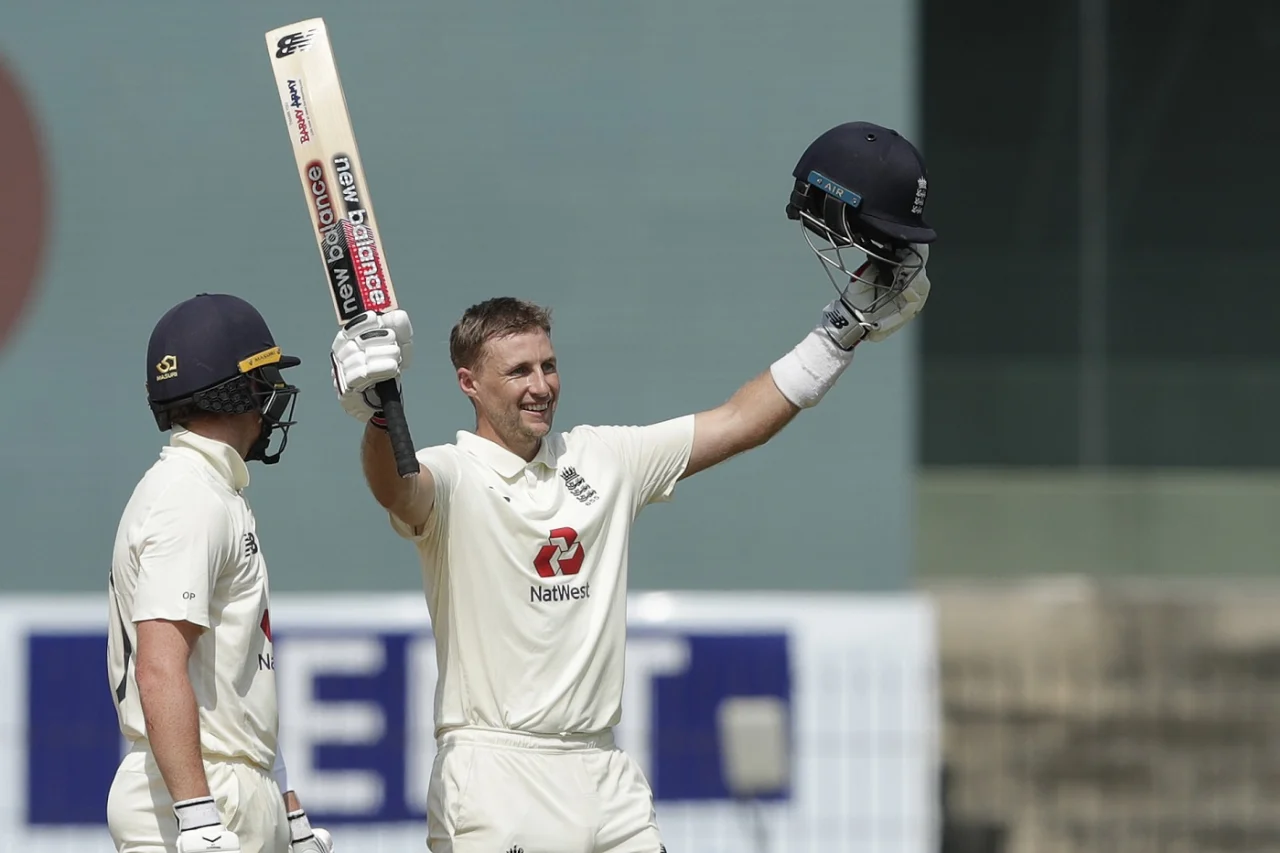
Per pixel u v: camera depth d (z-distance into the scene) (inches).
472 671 510.9
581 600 518.6
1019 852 1384.1
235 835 451.8
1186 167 1588.3
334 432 1437.0
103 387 1449.3
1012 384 1596.9
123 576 471.5
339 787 1251.2
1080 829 1389.0
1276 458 1590.8
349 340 483.8
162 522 461.7
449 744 515.2
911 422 1443.2
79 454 1449.3
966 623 1419.8
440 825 512.7
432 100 1453.0
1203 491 1589.6
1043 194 1590.8
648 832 524.4
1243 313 1590.8
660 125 1454.2
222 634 475.2
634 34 1454.2
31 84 1446.9
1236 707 1403.8
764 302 1448.1
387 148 1451.8
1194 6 1578.5
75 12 1445.6
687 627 1256.8
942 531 1593.3
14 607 1237.7
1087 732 1405.0
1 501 1445.6
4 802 1223.5
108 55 1448.1
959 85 1593.3
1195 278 1590.8
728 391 1448.1
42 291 1448.1
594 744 521.0
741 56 1449.3
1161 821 1392.7
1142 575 1592.0
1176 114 1585.9
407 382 1435.8
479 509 512.7
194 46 1448.1
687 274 1449.3
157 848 467.2
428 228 1449.3
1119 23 1581.0
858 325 557.0
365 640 1261.1
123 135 1448.1
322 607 1262.3
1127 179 1589.6
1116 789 1398.9
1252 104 1579.7
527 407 518.3
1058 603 1418.6
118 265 1449.3
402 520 506.0
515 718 507.5
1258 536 1584.6
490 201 1453.0
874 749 1244.5
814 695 1250.6
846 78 1450.5
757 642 1253.7
